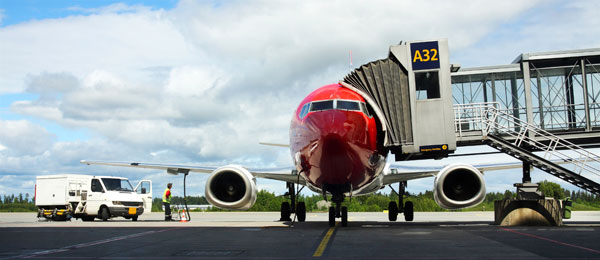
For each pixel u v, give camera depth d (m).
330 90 14.73
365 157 13.87
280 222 21.19
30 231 14.66
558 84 21.70
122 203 25.81
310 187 18.45
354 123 13.18
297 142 14.19
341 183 14.45
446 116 16.17
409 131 16.22
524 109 22.81
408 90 16.42
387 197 53.91
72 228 16.17
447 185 16.81
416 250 9.08
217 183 17.31
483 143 17.70
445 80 16.30
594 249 9.08
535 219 15.99
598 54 20.53
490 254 8.45
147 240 11.45
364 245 9.97
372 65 16.52
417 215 34.41
